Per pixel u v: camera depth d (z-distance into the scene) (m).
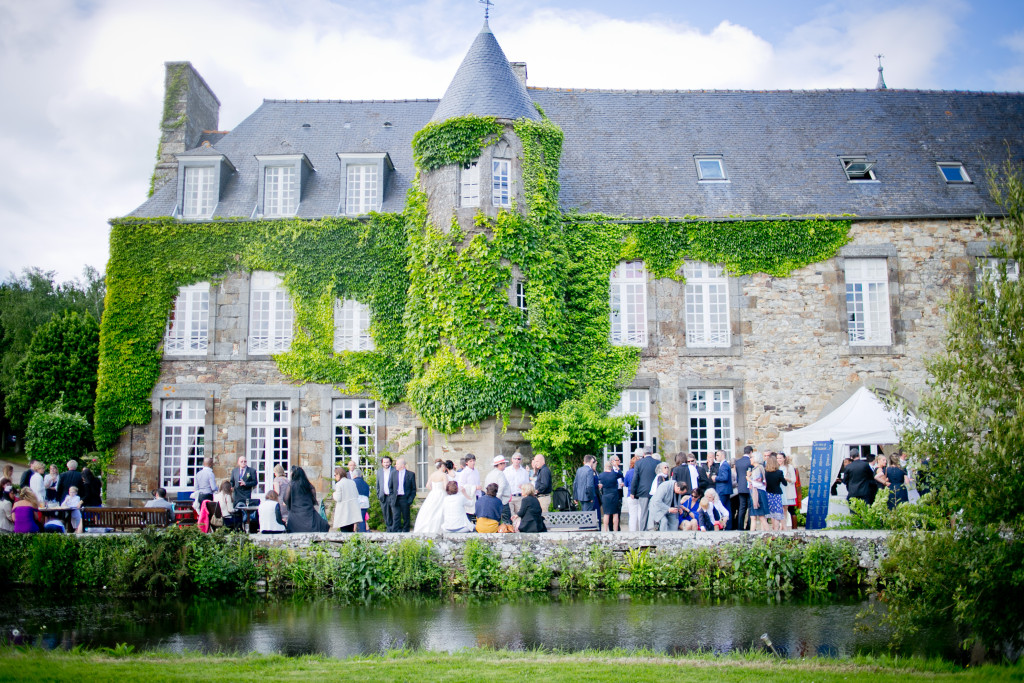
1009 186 10.05
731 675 8.00
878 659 8.79
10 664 8.38
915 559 9.30
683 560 12.45
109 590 12.89
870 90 24.11
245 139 23.06
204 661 8.68
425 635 10.05
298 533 13.19
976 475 9.07
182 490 19.56
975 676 8.08
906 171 21.78
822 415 19.86
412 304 19.64
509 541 12.75
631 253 20.38
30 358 28.88
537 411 18.92
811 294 20.33
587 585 12.47
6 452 36.78
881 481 15.02
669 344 20.09
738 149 22.47
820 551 12.33
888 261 20.41
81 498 16.03
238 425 19.91
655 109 23.72
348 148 22.62
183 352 20.34
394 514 15.60
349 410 20.06
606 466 15.45
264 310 20.55
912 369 20.00
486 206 19.17
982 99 23.81
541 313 19.17
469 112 19.58
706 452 19.94
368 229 20.38
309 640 9.88
